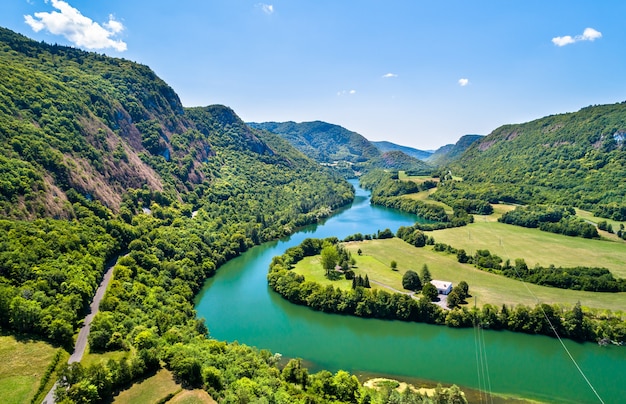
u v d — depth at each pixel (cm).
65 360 7625
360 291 13438
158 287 12394
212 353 8844
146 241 15612
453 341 11512
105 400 6800
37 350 7581
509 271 15738
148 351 7750
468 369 10112
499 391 9144
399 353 10938
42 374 6988
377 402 8162
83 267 10869
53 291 9044
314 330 12288
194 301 14450
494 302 13100
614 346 11006
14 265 9056
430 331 12106
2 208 11288
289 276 15262
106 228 14600
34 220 11969
